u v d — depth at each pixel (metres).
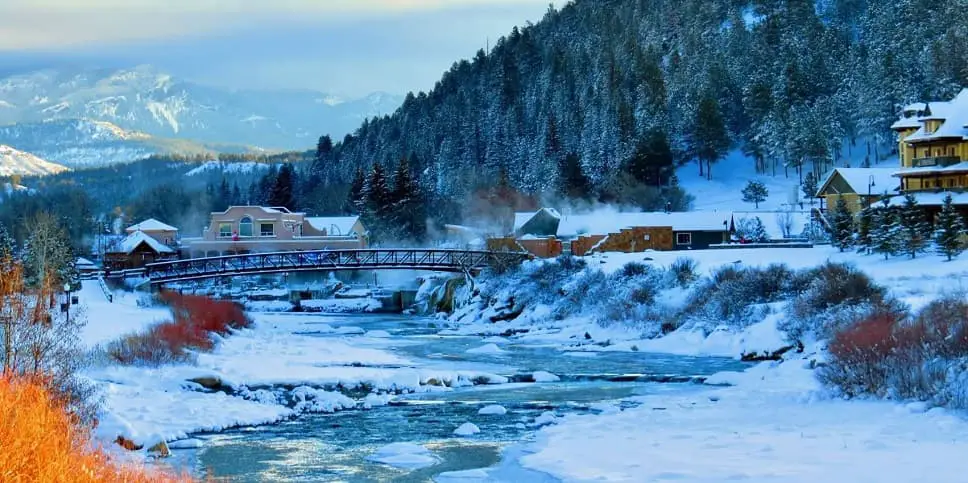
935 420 29.47
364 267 91.44
